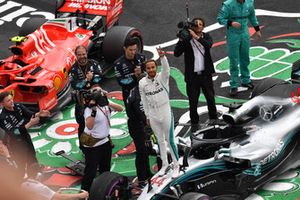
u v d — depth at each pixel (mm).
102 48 37531
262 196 26266
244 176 25500
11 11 45594
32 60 33688
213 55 38594
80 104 27391
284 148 26656
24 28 38812
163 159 25047
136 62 28641
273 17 42062
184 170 24625
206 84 30641
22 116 27609
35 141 31938
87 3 38750
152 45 40406
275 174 26703
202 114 32875
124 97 29156
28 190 22047
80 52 28656
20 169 23469
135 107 26594
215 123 27047
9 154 23266
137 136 27125
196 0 45250
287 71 35938
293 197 26062
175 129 31719
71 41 35938
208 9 43812
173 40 40750
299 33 39875
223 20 33500
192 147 25203
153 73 24562
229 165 25391
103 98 26016
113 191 24484
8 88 32125
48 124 33312
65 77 34188
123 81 28734
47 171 29406
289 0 44000
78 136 29344
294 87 28562
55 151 31016
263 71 36312
